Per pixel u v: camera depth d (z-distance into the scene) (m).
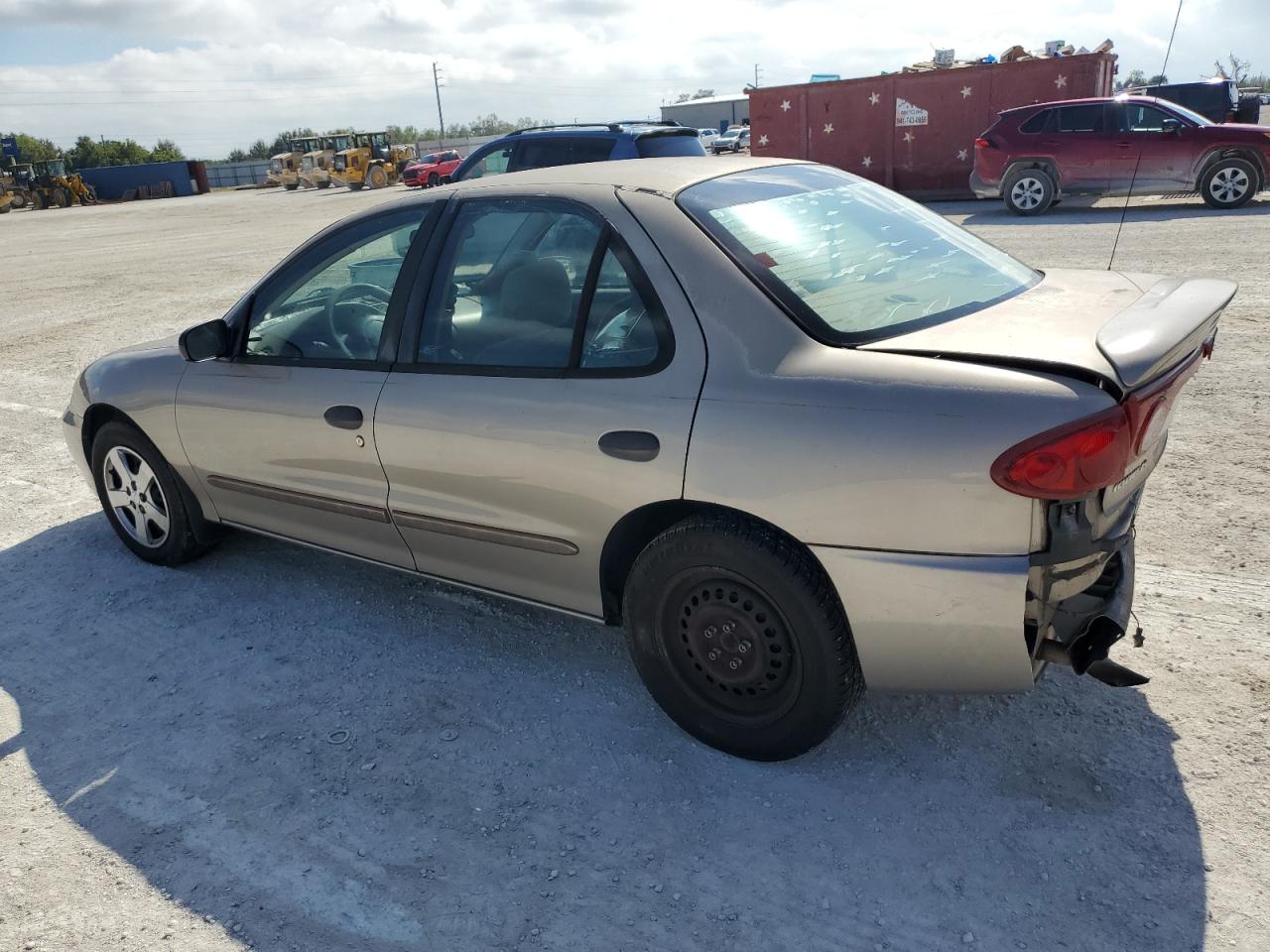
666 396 2.67
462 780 2.87
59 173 53.00
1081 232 12.22
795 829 2.58
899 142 17.69
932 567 2.37
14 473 5.95
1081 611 2.61
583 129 10.31
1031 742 2.84
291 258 3.71
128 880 2.58
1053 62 16.20
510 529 3.09
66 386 8.20
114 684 3.52
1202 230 11.49
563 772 2.88
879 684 2.61
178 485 4.22
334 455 3.49
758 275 2.67
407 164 47.41
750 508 2.54
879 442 2.37
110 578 4.39
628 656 3.47
